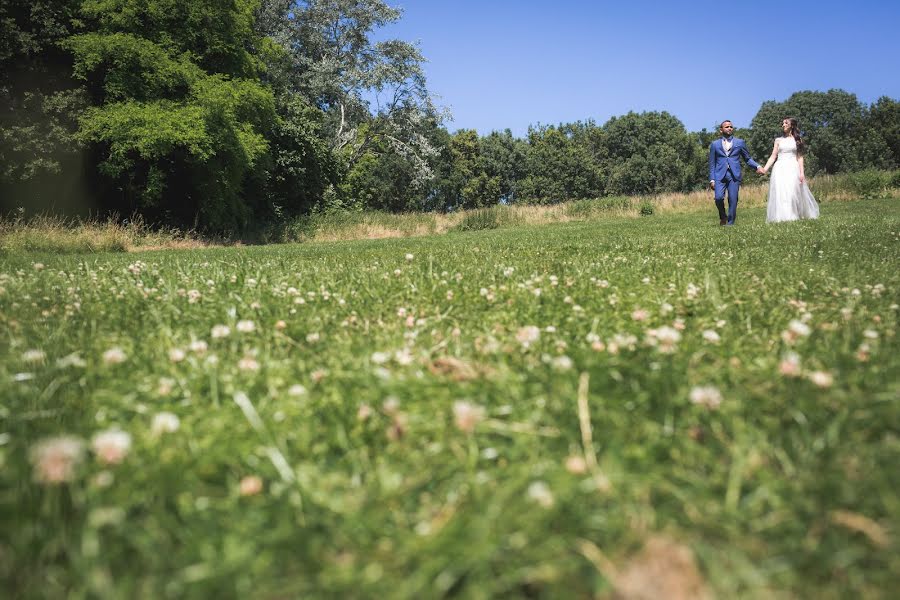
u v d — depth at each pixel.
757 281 3.90
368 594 0.88
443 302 3.33
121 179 20.48
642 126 97.38
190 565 0.94
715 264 5.15
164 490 1.11
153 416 1.51
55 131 17.41
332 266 5.94
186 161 20.28
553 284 3.82
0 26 16.97
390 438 1.36
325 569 0.92
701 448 1.25
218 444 1.30
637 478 1.13
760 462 1.19
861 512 1.04
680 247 7.07
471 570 0.91
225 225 23.06
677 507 1.08
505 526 0.99
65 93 18.17
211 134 19.47
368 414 1.47
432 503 1.13
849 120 89.50
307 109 30.72
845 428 1.33
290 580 0.91
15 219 17.11
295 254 8.96
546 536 0.98
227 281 4.39
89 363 1.91
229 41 22.42
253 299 3.43
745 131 97.56
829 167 89.88
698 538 0.98
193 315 2.96
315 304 3.27
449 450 1.30
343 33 38.22
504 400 1.53
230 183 21.88
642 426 1.37
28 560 0.94
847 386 1.58
